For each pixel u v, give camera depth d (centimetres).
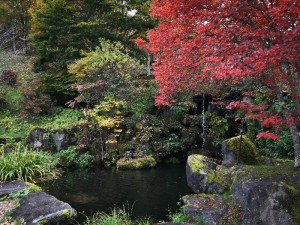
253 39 419
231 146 772
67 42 1484
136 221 620
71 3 1588
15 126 1338
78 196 788
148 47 581
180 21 477
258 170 595
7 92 1588
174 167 1129
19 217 568
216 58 432
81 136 1177
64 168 1098
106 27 1612
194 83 633
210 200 621
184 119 1280
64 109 1426
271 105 841
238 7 409
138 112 1256
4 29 2267
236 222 518
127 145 1180
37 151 1048
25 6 2106
